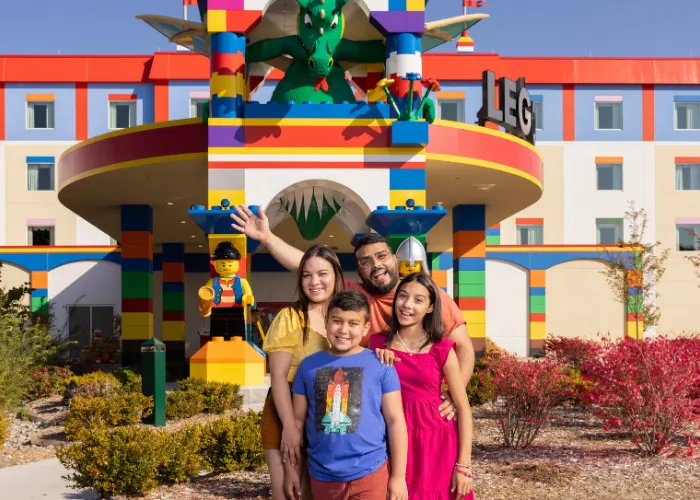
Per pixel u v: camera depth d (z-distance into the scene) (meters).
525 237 33.62
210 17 14.99
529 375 9.62
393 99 15.26
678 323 32.53
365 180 14.67
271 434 4.54
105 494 7.29
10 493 7.49
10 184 32.56
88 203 21.75
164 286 28.98
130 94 32.72
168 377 20.92
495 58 33.09
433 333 4.64
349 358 4.27
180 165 16.28
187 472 7.69
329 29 14.76
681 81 33.81
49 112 32.84
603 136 33.75
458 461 4.57
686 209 33.62
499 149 17.08
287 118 14.67
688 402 8.91
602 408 10.06
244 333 15.09
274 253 5.44
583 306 30.52
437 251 31.56
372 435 4.18
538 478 7.73
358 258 5.07
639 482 7.53
